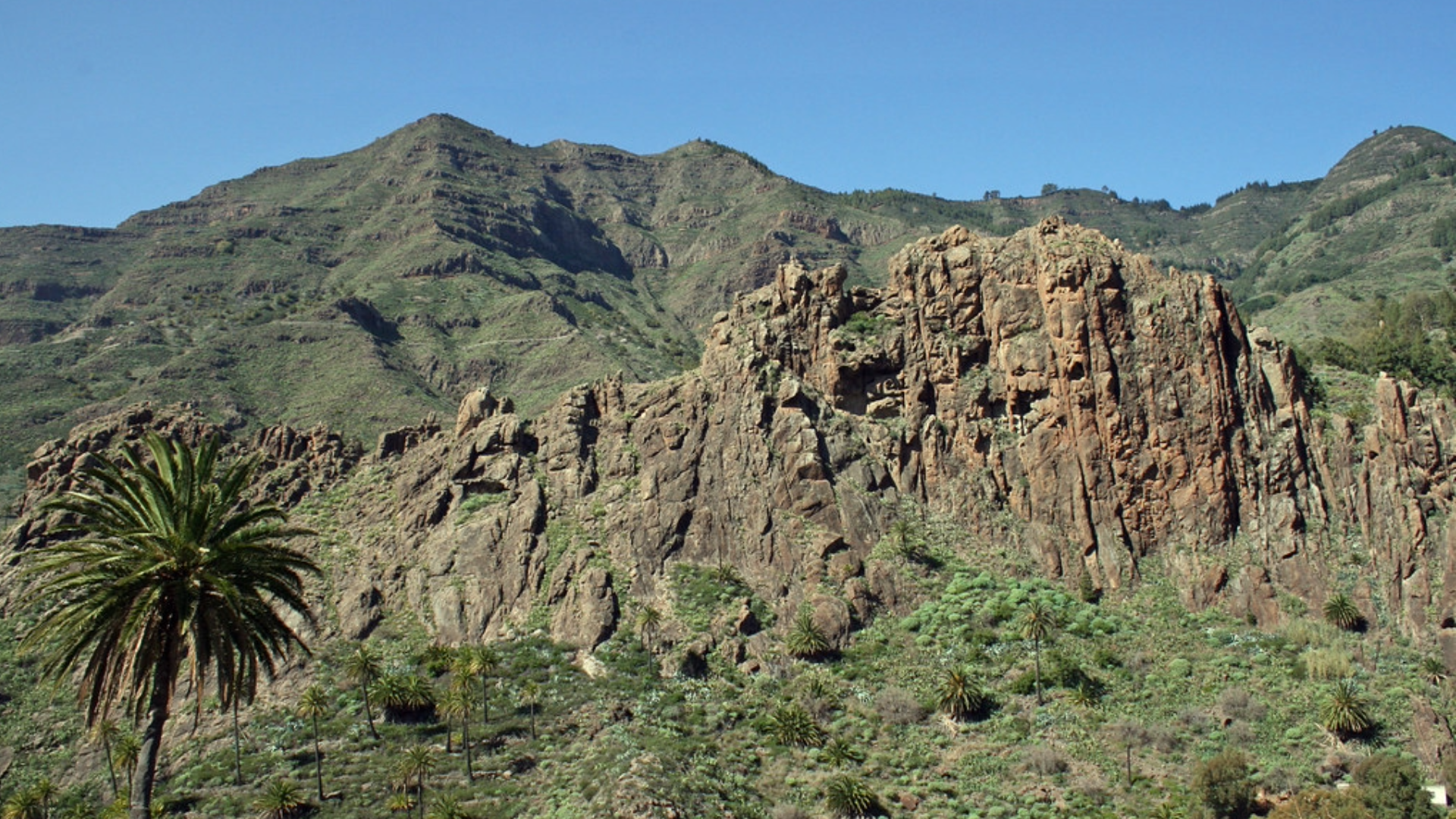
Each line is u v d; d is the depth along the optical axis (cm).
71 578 5984
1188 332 12362
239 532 6650
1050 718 10038
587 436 13562
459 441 13812
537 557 12381
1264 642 10794
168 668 5916
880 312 13738
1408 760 9219
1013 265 13200
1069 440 12319
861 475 12594
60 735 11312
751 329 13638
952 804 9100
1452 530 11025
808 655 11125
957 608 11462
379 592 12562
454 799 9125
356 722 10819
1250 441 12062
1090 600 11544
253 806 9388
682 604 11681
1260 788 8969
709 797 8875
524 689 10900
